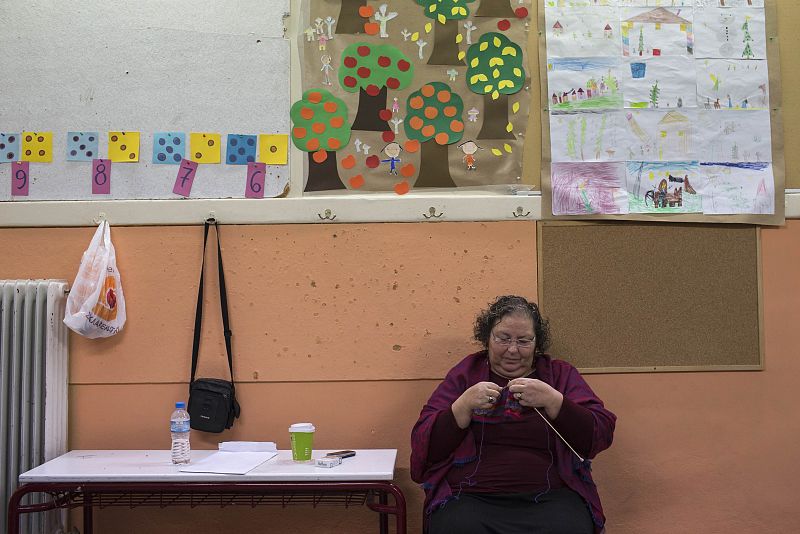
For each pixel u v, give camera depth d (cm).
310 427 262
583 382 270
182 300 302
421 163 305
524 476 252
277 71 307
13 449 286
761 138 305
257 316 301
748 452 298
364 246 302
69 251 304
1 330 290
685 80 305
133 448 299
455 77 307
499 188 304
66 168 306
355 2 305
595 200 300
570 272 301
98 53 306
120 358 301
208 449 297
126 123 306
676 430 298
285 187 305
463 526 237
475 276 301
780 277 303
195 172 305
